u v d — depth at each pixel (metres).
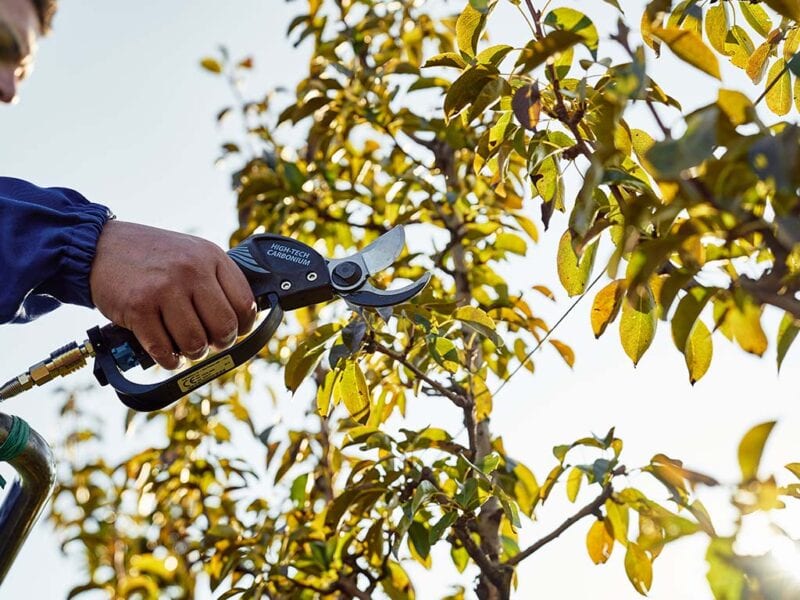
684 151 1.04
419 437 2.31
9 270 1.58
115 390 1.62
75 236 1.61
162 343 1.58
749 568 1.20
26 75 1.59
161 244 1.59
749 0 1.61
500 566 2.11
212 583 2.57
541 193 1.79
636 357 1.70
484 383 2.44
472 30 1.83
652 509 2.00
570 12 1.66
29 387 1.65
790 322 1.36
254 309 1.64
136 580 4.20
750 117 1.06
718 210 1.07
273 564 2.54
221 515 3.53
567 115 1.66
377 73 3.17
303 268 1.73
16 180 1.74
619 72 1.61
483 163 1.98
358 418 2.14
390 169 3.20
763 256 1.78
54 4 1.62
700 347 1.76
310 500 2.95
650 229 1.55
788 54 1.91
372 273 1.75
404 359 2.19
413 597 2.49
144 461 3.63
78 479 4.76
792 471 1.69
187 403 3.68
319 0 3.63
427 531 2.24
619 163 1.59
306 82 3.49
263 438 3.04
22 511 1.69
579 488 2.26
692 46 1.35
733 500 1.19
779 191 1.04
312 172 3.30
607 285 1.65
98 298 1.59
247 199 3.21
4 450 1.62
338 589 2.49
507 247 2.92
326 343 2.11
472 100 1.75
